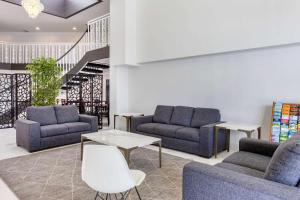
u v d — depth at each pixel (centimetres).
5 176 311
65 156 404
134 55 620
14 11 863
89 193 264
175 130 445
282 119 378
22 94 720
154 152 432
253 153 271
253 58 428
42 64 554
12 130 645
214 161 384
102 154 179
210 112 458
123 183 182
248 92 436
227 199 161
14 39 1183
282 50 393
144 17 593
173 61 562
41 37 1189
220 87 476
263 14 390
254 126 397
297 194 141
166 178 310
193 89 523
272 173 167
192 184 180
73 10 750
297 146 157
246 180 159
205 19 467
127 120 608
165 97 585
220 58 474
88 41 851
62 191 268
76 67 800
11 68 1002
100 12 870
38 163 365
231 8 429
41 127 459
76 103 746
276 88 402
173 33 525
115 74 674
